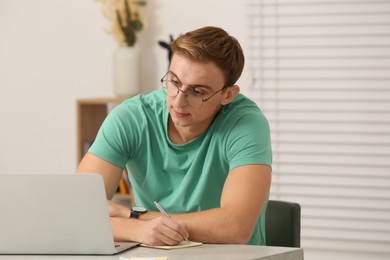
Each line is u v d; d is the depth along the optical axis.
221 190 2.96
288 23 5.01
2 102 5.51
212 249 2.40
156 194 3.01
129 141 2.98
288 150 5.02
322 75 4.97
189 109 2.70
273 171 5.04
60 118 5.45
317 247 4.99
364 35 4.90
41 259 2.28
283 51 5.03
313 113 4.99
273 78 5.05
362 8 4.89
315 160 4.98
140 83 5.14
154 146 2.98
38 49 5.46
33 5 5.45
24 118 5.50
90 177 2.30
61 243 2.34
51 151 5.48
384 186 4.88
